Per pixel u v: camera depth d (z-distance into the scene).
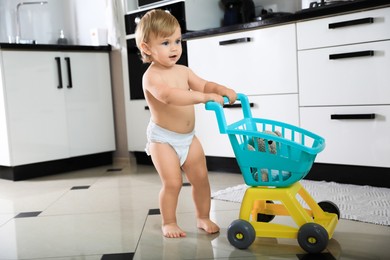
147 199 2.17
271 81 2.42
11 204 2.24
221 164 2.78
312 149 1.29
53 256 1.44
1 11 3.51
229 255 1.34
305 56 2.26
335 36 2.14
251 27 2.44
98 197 2.29
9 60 2.84
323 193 2.02
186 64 2.91
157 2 3.11
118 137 3.60
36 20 3.63
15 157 2.89
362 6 2.00
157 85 1.48
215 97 1.41
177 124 1.54
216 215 1.79
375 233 1.47
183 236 1.55
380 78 2.01
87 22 3.67
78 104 3.25
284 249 1.37
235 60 2.57
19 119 2.91
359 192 2.00
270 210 1.55
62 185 2.68
